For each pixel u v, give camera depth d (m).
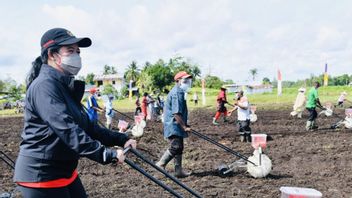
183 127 7.70
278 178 7.79
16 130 18.59
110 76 97.75
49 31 3.12
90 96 14.16
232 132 15.29
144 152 10.59
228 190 6.93
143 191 6.93
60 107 2.87
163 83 76.94
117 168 8.84
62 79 3.03
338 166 8.72
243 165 8.12
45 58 3.12
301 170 8.46
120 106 40.31
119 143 3.60
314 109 15.05
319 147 11.12
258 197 6.50
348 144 11.42
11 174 8.49
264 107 29.84
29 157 2.98
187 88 7.85
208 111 28.72
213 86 84.12
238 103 12.98
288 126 16.86
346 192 6.73
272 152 10.61
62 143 2.97
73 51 3.12
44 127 2.94
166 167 8.99
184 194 6.71
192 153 10.56
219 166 8.23
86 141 2.80
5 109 50.53
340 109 25.25
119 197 6.56
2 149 11.69
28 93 2.97
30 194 3.00
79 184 3.32
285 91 62.38
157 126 18.50
